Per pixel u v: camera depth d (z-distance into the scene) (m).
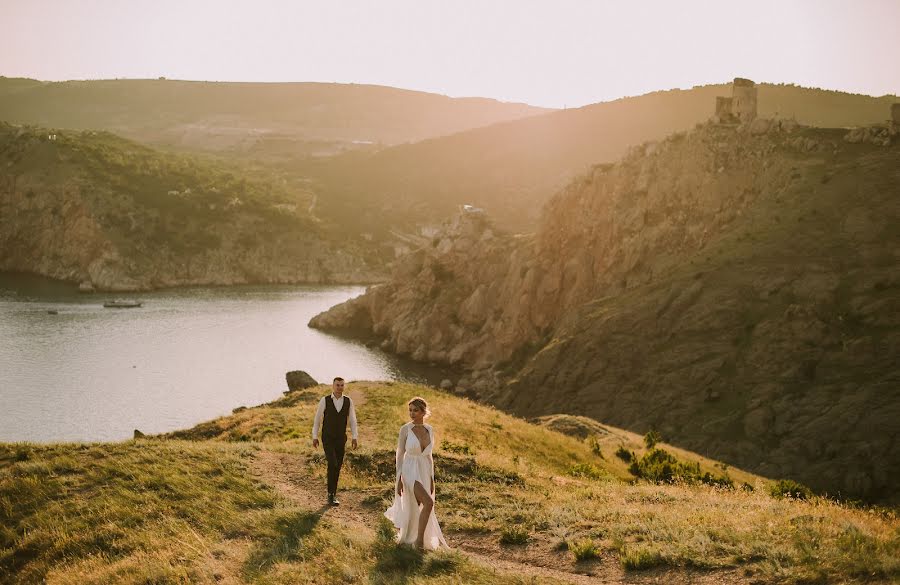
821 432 56.06
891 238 72.12
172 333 126.19
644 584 9.95
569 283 109.75
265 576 10.64
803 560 9.69
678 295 79.44
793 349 66.25
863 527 11.38
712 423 63.09
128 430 74.00
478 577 9.84
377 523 13.57
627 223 101.69
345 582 10.30
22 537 13.90
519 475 18.50
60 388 88.75
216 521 13.73
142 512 14.32
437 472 17.91
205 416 79.69
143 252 197.62
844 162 85.06
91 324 129.62
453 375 113.56
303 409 33.91
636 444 44.81
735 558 10.19
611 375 77.19
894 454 51.38
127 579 11.03
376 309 141.25
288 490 16.14
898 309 64.06
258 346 121.25
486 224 139.75
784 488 30.12
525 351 111.06
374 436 27.92
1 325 125.06
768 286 73.94
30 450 18.19
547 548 11.91
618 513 13.62
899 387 56.38
